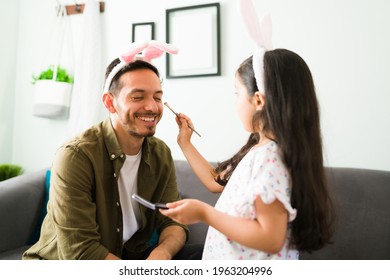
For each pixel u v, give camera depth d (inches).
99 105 69.7
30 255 41.4
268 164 28.5
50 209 39.7
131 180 42.9
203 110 64.1
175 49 39.0
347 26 55.2
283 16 58.4
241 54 61.0
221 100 62.7
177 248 41.6
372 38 54.1
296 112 29.4
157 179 44.8
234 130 62.0
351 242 45.8
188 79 64.7
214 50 62.3
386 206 45.8
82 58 69.6
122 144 40.9
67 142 39.0
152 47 38.8
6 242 52.3
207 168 43.5
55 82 69.2
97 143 39.5
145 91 37.0
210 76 63.1
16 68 79.0
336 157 56.6
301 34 57.6
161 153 45.9
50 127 76.2
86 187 37.4
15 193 54.6
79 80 69.6
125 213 42.5
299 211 29.2
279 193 26.8
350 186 48.5
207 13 62.7
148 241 47.0
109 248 40.5
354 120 55.5
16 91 79.2
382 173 48.8
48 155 76.6
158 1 66.6
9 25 76.3
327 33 56.2
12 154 80.0
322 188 30.6
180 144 44.9
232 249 31.0
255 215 27.7
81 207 36.2
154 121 38.2
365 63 54.6
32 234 57.8
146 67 38.6
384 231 44.7
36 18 77.1
